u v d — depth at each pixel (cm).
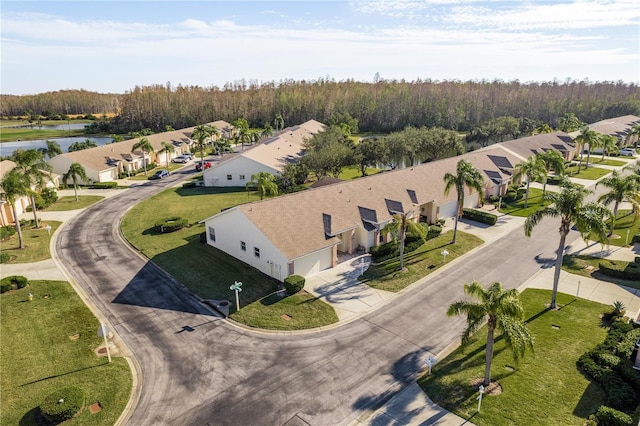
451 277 3462
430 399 2123
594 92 17288
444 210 4866
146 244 4200
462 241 4212
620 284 3312
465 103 14025
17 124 18512
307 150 7319
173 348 2561
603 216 2762
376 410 2061
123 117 15338
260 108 15338
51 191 5775
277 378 2294
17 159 4791
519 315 1986
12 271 3603
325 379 2283
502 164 5997
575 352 2462
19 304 3052
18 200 5134
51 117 19950
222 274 3516
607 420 1870
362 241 3925
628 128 10369
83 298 3153
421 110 13962
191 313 2952
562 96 16188
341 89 16662
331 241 3550
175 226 4556
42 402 2011
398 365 2391
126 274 3550
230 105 15338
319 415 2033
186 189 6600
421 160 7969
